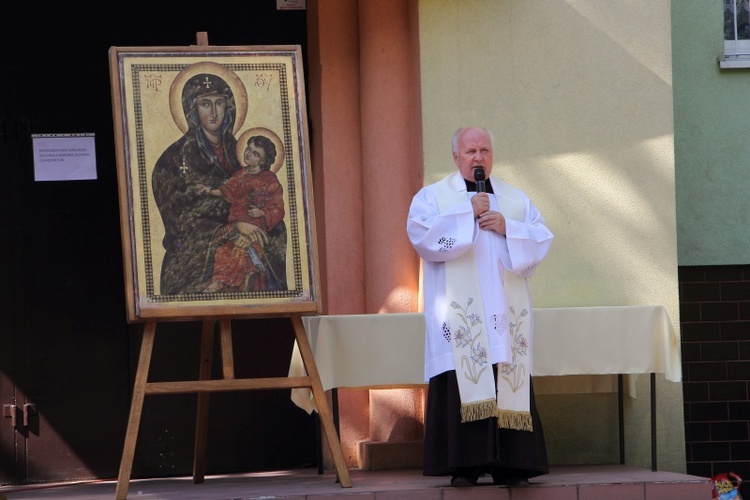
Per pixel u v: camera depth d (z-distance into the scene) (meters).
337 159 9.99
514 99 9.38
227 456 9.89
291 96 7.95
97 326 9.78
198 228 7.68
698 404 10.69
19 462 9.60
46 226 9.77
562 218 9.37
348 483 7.66
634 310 8.54
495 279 7.73
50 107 9.84
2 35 9.78
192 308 7.56
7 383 9.63
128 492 8.19
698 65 10.83
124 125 7.70
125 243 7.57
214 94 7.85
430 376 7.78
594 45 9.45
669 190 9.45
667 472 8.52
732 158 10.83
